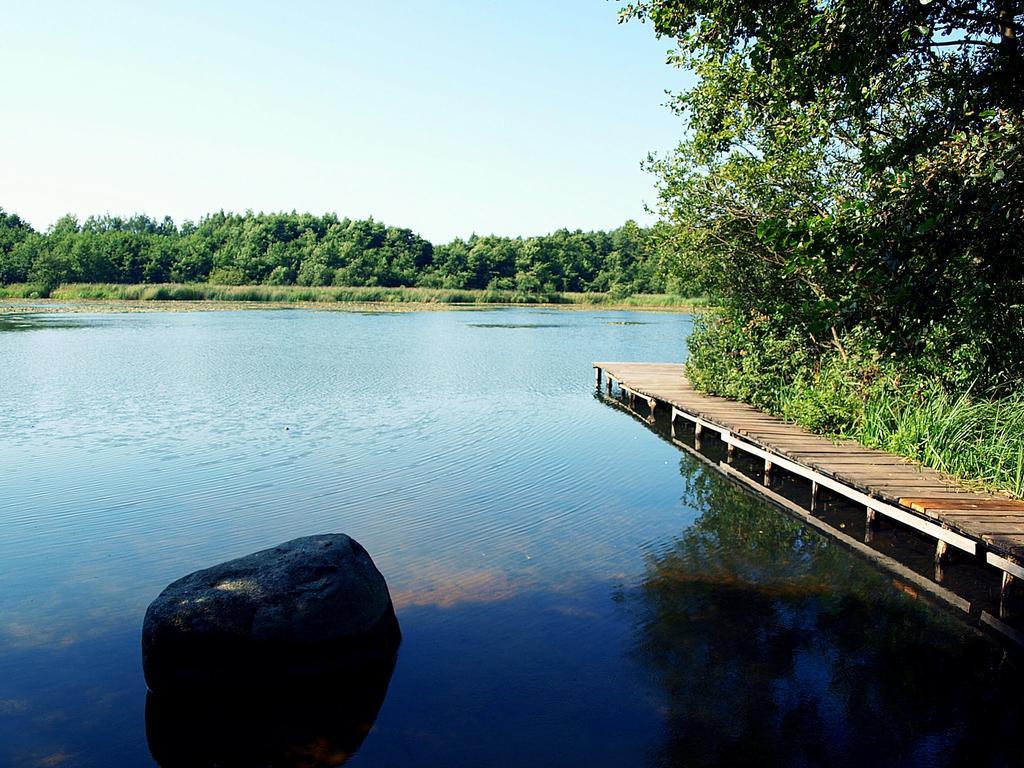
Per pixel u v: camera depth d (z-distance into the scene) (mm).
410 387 18781
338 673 5590
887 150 6570
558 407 16891
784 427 12242
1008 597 6488
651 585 7121
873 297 6730
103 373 19922
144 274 81500
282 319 43812
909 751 4746
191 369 21000
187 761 4594
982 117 6539
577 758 4625
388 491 9977
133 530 8344
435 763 4582
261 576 5746
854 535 8648
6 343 26953
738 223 12789
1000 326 7543
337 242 89250
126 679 5480
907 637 6188
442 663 5699
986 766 4602
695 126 12867
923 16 6809
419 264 92062
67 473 10547
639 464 11867
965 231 6184
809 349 13852
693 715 5078
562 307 68125
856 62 6934
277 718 5074
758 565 7680
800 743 4789
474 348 29109
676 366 21344
